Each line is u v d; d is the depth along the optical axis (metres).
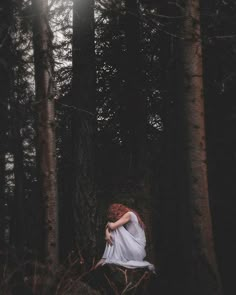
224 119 10.45
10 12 8.89
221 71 10.44
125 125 12.23
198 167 7.06
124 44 12.46
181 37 7.20
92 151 10.77
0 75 11.02
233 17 9.89
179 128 7.25
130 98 11.95
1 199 16.95
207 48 10.30
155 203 11.52
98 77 12.64
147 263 7.07
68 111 12.82
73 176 10.69
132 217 7.12
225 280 10.28
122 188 11.48
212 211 10.61
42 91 7.50
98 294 7.57
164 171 11.45
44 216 7.31
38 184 7.43
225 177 10.69
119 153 12.55
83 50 10.84
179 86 7.26
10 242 18.00
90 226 10.39
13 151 14.62
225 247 10.56
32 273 7.45
